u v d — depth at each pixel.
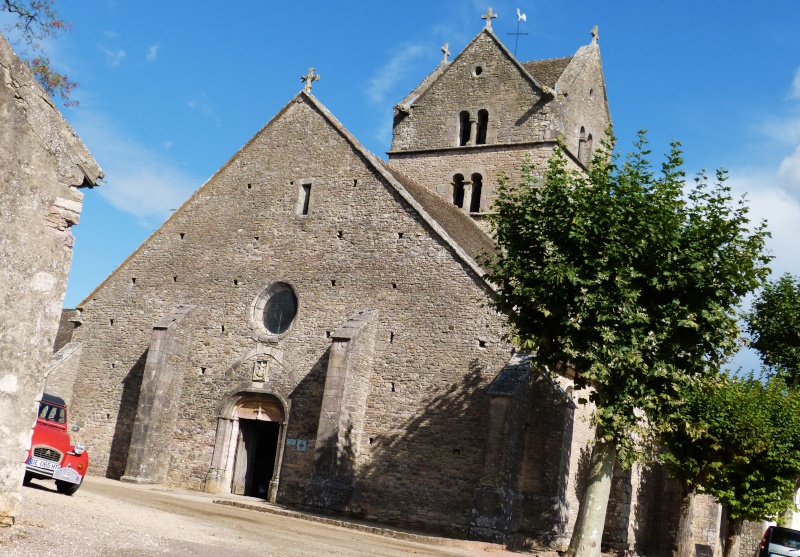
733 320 22.25
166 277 35.12
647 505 35.88
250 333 32.69
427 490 28.03
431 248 30.33
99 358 35.44
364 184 32.31
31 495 16.88
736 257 21.92
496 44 41.16
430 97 41.94
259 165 34.72
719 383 22.88
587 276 21.77
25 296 11.98
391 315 30.30
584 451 30.50
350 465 28.94
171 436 32.75
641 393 21.69
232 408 32.19
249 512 25.19
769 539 29.16
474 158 40.22
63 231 12.41
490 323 28.69
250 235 33.97
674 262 21.91
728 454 29.23
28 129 12.18
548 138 38.69
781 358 42.75
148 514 18.11
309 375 31.02
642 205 22.20
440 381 28.89
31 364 11.97
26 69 12.22
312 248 32.53
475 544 24.28
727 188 22.42
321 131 33.88
